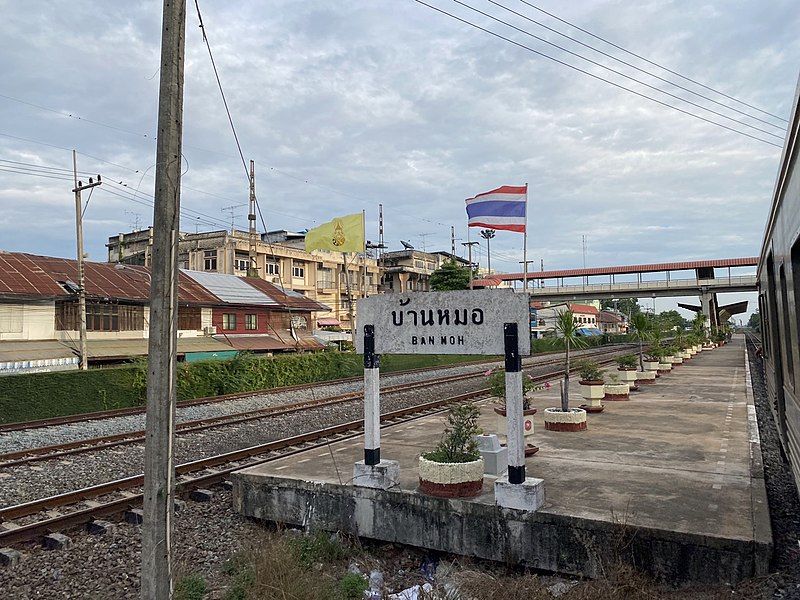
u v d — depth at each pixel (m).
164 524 4.42
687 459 8.50
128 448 12.34
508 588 5.41
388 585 6.13
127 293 28.64
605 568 5.65
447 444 7.13
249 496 8.07
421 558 6.89
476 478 6.88
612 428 11.23
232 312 34.22
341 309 57.50
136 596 5.61
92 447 12.06
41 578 5.99
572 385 20.50
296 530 7.61
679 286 61.09
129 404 19.81
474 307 6.77
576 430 10.91
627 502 6.42
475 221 12.16
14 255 27.55
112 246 57.59
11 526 7.32
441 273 57.97
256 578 5.41
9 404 16.34
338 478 7.76
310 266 54.97
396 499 6.98
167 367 4.48
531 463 8.42
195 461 10.17
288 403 20.66
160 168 4.50
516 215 11.98
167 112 4.53
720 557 5.29
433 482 6.81
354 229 37.94
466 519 6.55
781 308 7.82
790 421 7.46
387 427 12.46
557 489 7.01
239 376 23.72
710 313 67.81
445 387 24.41
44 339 25.03
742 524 5.63
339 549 6.82
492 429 12.04
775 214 7.79
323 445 10.34
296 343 36.91
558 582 5.88
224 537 7.20
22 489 9.26
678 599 5.05
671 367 25.56
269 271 51.12
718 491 6.79
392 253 70.31
